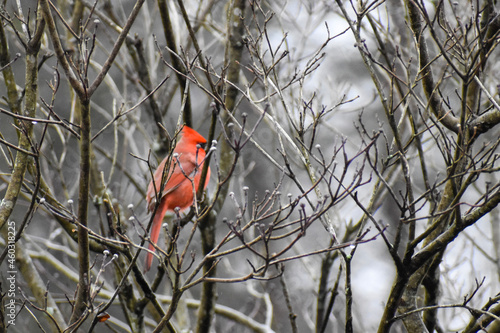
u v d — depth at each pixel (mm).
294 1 17812
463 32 8297
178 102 22297
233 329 15164
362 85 23438
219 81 8148
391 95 6840
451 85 14961
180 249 15797
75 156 17188
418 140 7133
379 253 24031
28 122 7184
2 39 7863
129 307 8852
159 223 9344
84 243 6566
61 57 6000
